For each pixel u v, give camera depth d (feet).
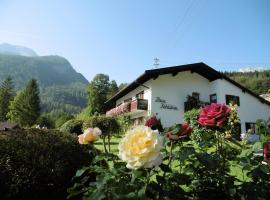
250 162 7.48
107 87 202.08
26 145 10.90
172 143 7.45
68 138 12.34
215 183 7.30
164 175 6.55
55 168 10.91
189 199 6.82
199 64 79.87
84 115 167.63
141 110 79.56
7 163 10.09
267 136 7.85
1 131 12.14
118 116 88.33
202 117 7.68
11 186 9.86
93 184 6.37
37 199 10.37
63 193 11.01
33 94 234.99
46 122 192.44
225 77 83.71
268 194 7.10
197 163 7.54
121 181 6.00
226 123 7.45
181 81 82.64
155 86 78.69
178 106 80.18
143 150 4.81
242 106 85.71
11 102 234.99
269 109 90.17
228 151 8.30
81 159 11.69
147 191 5.66
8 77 252.83
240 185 7.16
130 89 92.27
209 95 85.81
